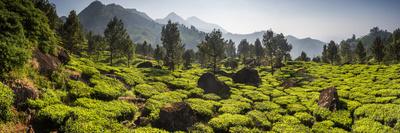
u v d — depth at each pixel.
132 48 80.81
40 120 18.94
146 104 28.56
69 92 26.11
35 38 28.08
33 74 23.77
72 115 20.38
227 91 43.75
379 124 27.03
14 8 26.77
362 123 28.09
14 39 22.27
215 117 30.08
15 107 19.08
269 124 29.02
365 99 38.50
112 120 22.00
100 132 18.91
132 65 91.38
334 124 29.36
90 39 95.38
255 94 43.91
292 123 29.58
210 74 45.19
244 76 57.50
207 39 70.69
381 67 75.81
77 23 73.44
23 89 20.36
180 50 87.75
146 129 22.14
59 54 33.91
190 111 26.44
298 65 99.69
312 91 49.16
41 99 21.70
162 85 43.38
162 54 115.00
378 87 46.12
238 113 32.12
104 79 35.12
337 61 117.75
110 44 72.00
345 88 48.47
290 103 38.84
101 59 97.56
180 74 61.50
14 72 20.72
